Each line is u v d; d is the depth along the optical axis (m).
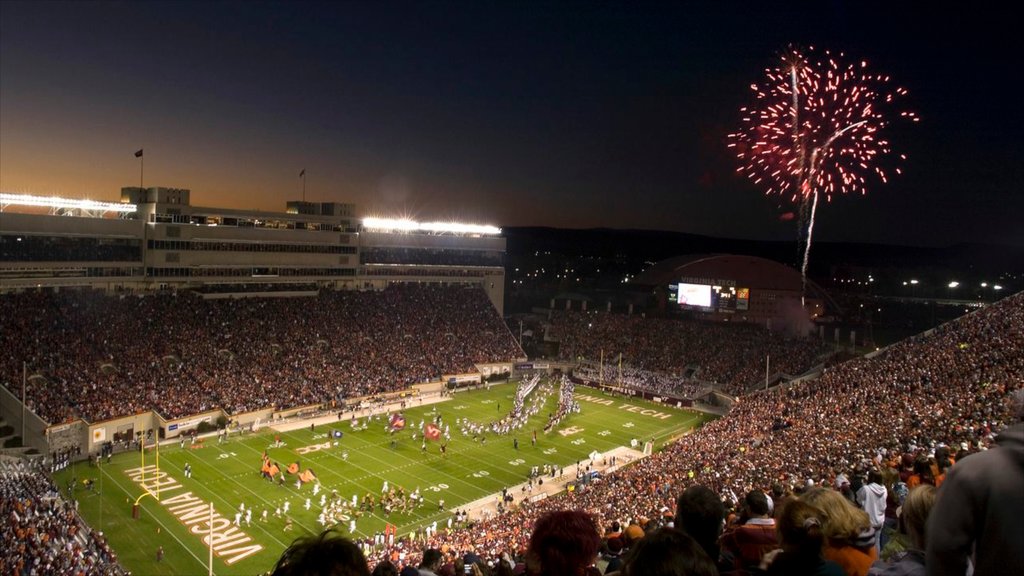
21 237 67.75
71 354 64.81
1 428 57.62
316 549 4.25
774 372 89.44
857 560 6.32
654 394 91.69
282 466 58.25
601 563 11.59
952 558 4.22
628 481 45.69
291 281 92.31
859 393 51.16
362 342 89.69
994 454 4.25
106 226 74.69
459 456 63.19
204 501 49.50
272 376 75.88
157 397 64.94
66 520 38.28
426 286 109.44
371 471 58.09
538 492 54.25
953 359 49.41
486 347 101.69
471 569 11.15
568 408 80.25
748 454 43.38
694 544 4.34
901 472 15.12
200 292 83.31
